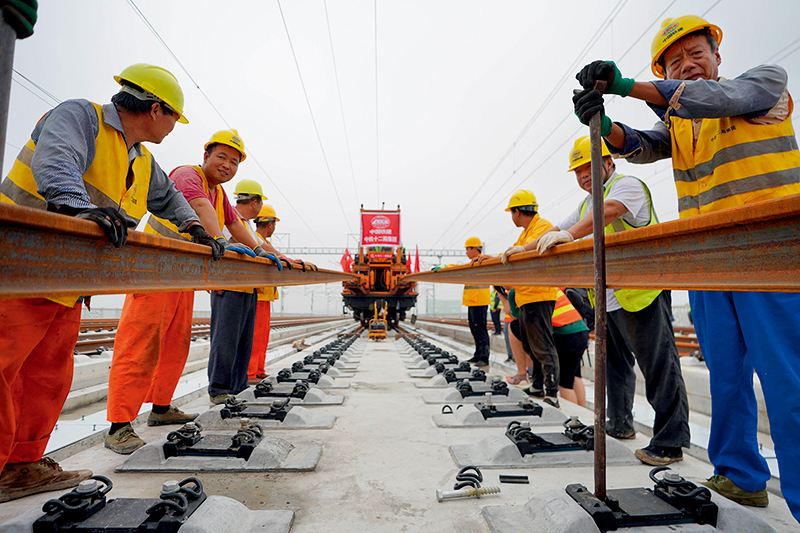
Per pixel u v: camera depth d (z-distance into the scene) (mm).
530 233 4152
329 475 1941
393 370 5305
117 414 2305
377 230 17453
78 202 1426
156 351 2418
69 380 1869
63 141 1521
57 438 2336
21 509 1623
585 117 1383
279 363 6227
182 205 2352
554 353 3715
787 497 1486
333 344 7613
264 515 1482
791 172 1618
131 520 1285
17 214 812
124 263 1300
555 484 1832
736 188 1683
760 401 3770
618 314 2449
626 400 2725
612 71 1361
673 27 1812
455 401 3418
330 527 1462
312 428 2688
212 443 2119
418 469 2016
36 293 927
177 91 1975
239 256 2523
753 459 1737
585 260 1927
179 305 2898
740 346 1741
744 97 1523
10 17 646
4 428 1432
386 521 1505
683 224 1152
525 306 3752
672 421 2199
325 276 5797
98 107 1808
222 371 3518
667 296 2303
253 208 4547
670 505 1399
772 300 1544
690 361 5723
